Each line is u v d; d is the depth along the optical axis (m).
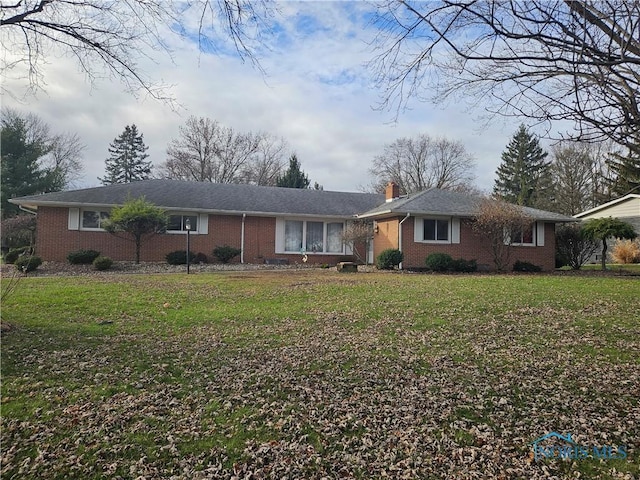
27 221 23.98
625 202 24.34
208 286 11.61
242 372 4.91
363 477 2.95
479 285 12.05
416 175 41.72
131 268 16.88
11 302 8.59
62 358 5.29
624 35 2.50
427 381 4.66
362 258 21.44
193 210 19.28
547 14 2.61
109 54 6.84
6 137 31.92
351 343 6.11
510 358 5.42
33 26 6.66
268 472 3.00
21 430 3.54
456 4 2.87
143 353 5.54
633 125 2.67
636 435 3.48
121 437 3.44
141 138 54.53
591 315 7.76
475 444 3.38
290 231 21.17
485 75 3.53
